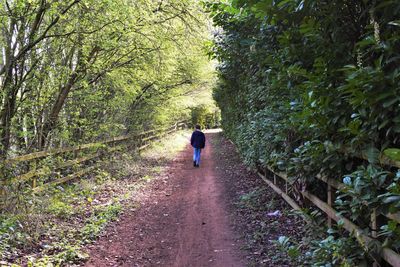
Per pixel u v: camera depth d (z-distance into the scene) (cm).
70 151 1085
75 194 947
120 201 921
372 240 354
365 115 338
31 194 729
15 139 895
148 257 561
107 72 1209
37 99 970
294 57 490
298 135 616
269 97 773
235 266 511
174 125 3244
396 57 302
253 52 755
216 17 818
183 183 1202
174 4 1201
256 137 916
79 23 986
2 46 870
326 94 398
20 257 534
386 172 325
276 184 850
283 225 648
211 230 680
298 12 382
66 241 601
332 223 503
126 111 1680
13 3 801
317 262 391
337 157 437
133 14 1032
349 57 389
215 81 2362
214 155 1944
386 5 312
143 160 1669
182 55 1516
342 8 375
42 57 936
